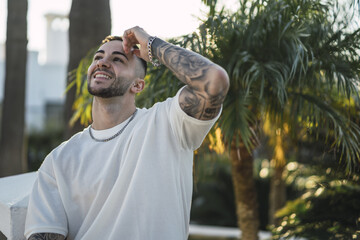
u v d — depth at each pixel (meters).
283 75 2.44
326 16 2.47
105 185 1.45
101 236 1.42
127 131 1.50
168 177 1.41
